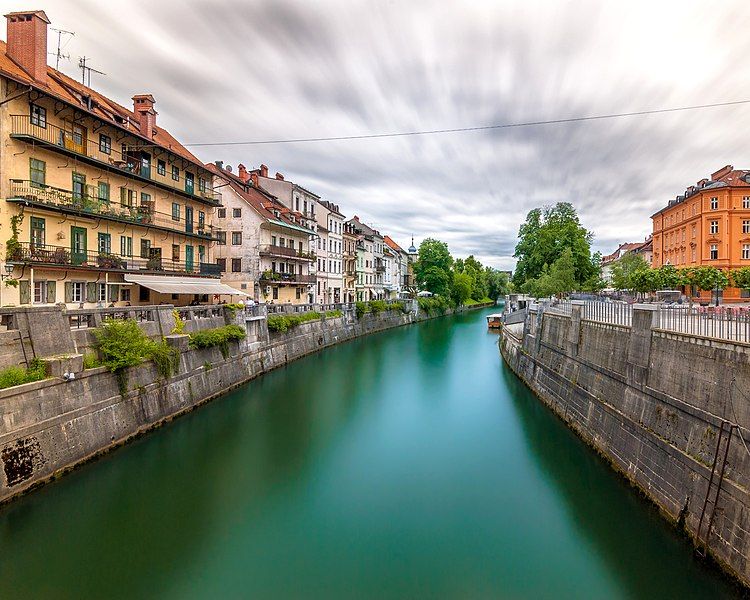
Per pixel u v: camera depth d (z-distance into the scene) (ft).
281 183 153.48
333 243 180.65
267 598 29.32
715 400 32.65
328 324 136.46
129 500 41.55
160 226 92.38
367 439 58.29
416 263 280.51
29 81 64.28
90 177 78.28
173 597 29.35
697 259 144.56
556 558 33.40
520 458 51.90
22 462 38.04
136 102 94.58
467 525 37.88
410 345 143.43
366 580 31.04
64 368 43.50
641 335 44.14
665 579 30.78
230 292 102.68
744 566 27.37
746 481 28.53
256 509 40.55
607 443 48.65
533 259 179.83
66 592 29.78
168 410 59.93
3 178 63.52
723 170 159.43
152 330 62.13
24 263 64.95
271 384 85.81
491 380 93.81
